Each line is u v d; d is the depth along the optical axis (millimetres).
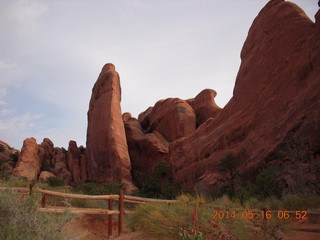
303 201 9789
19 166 67812
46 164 77188
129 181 63000
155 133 77938
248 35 52219
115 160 64062
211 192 36719
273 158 33688
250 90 45031
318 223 6922
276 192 19109
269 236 5238
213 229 4922
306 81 35062
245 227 5211
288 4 43906
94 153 70500
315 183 18375
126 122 86938
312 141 28453
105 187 36688
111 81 75312
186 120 74062
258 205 9992
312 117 29734
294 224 6621
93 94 80125
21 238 3367
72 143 83500
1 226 3592
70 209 4461
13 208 3807
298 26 39906
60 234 3740
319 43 34562
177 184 48375
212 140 49812
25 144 72688
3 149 84562
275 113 37562
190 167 54625
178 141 62344
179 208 5406
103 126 69500
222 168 38250
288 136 32312
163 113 79000
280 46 41562
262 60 44406
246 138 41656
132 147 78750
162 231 4957
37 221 3766
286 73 38875
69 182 75000
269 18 46469
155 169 57156
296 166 21062
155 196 47188
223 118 50531
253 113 42219
